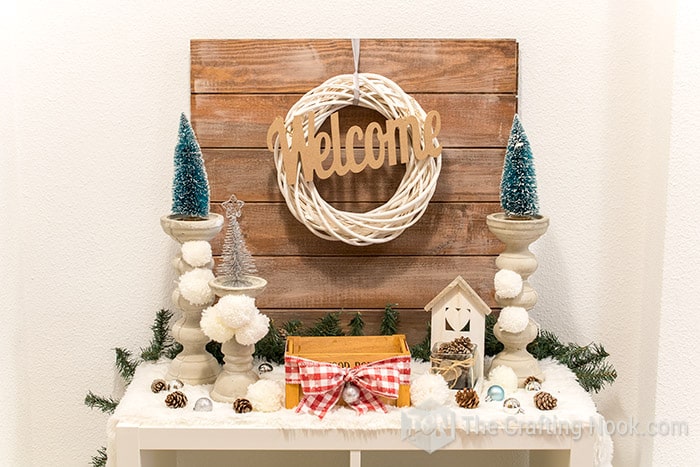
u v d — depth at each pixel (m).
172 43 1.91
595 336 2.03
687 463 1.88
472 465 2.08
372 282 1.93
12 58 1.89
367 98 1.84
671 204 1.81
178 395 1.62
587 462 1.61
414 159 1.83
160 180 1.96
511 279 1.68
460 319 1.72
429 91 1.88
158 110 1.94
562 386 1.74
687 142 1.79
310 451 2.08
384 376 1.60
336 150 1.82
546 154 1.97
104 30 1.91
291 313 1.93
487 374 1.81
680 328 1.84
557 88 1.94
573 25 1.92
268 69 1.87
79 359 2.02
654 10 1.90
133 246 1.98
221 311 1.58
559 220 1.99
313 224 1.84
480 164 1.90
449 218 1.91
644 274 1.96
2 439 1.88
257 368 1.83
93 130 1.94
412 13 1.91
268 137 1.81
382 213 1.81
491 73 1.88
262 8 1.91
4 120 1.86
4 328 1.88
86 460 2.07
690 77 1.77
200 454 2.07
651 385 1.90
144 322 2.01
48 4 1.90
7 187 1.88
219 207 1.90
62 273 1.99
